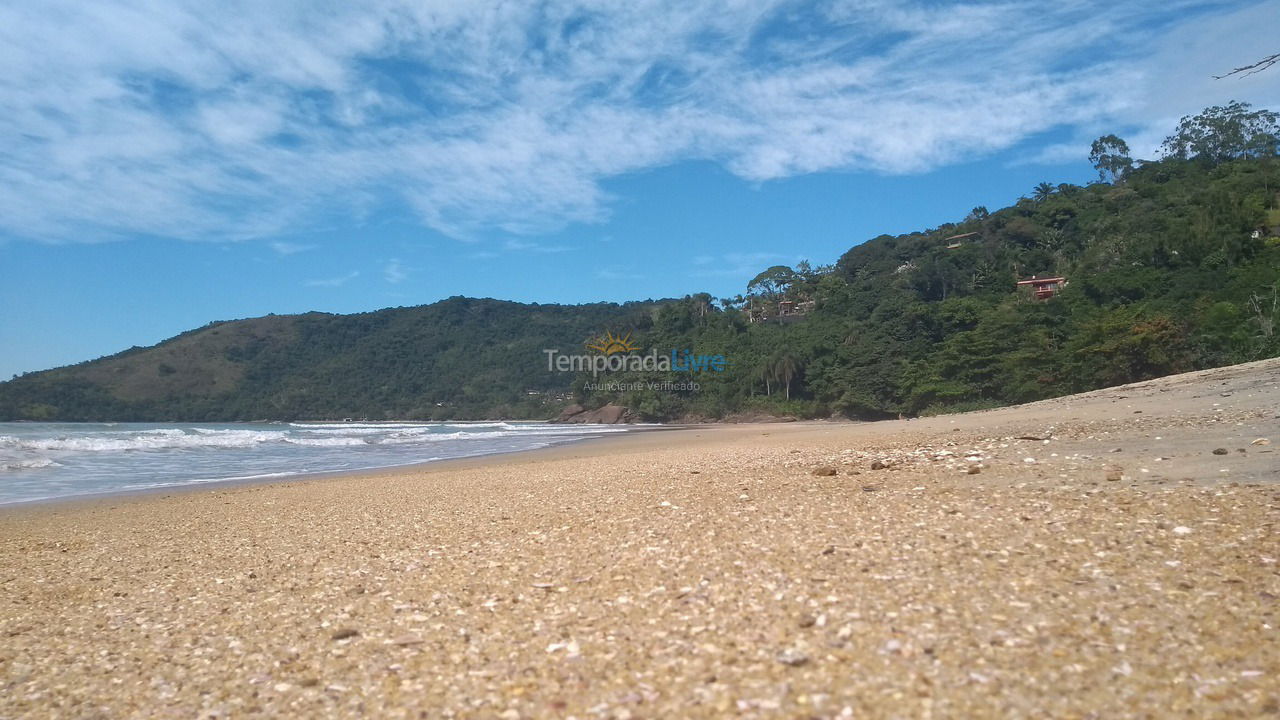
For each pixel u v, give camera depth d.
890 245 144.88
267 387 149.00
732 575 5.59
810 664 3.87
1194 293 60.59
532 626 4.98
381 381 157.88
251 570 7.77
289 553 8.59
